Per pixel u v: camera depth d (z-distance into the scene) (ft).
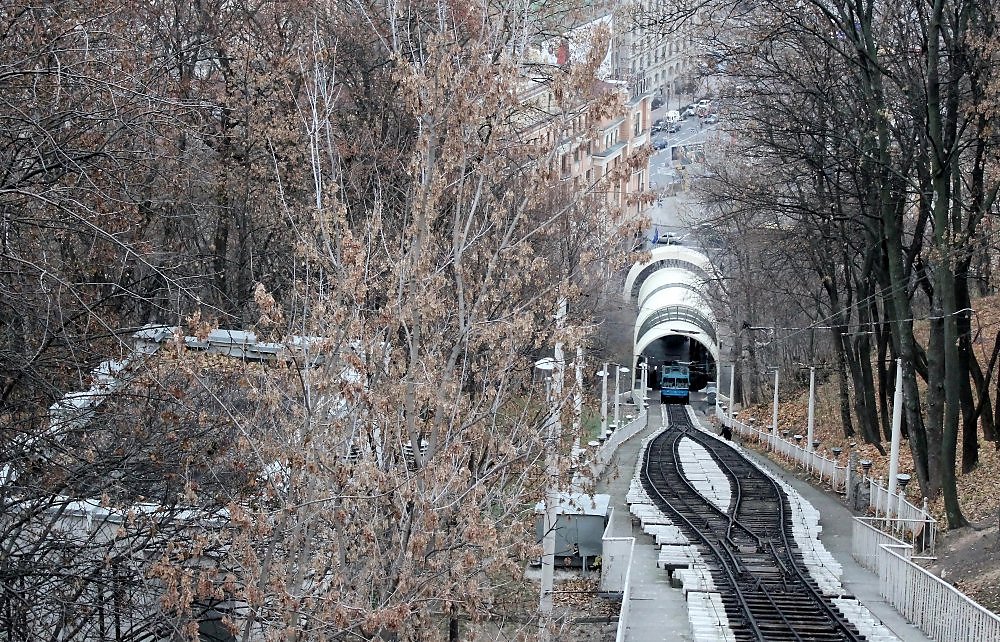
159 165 146.92
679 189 507.30
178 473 94.12
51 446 95.20
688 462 308.40
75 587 90.89
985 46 167.32
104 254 119.65
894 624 146.10
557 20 207.92
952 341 192.24
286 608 77.66
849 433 339.98
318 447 83.71
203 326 86.38
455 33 124.67
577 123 127.44
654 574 176.55
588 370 135.95
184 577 80.38
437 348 100.22
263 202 183.52
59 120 107.34
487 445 106.32
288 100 184.96
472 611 91.91
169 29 199.00
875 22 223.51
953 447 193.47
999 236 183.93
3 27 111.65
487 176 111.45
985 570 159.43
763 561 174.91
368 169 170.50
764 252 324.60
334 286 97.19
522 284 114.32
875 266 258.37
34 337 105.19
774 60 228.22
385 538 92.94
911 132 224.74
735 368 494.18
